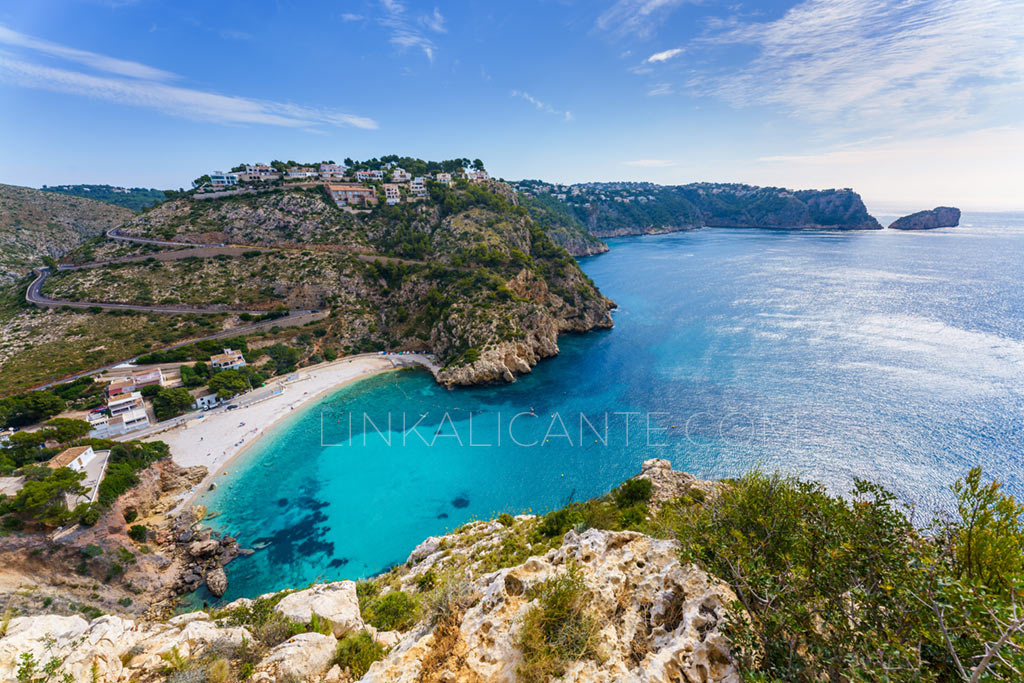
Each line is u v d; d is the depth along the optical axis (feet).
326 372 314.35
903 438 202.80
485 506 183.21
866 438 205.57
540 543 97.91
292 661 43.14
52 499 139.74
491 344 313.12
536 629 31.04
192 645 44.88
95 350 277.03
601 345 366.22
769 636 26.07
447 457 216.54
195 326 310.65
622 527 92.99
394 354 349.41
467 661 31.55
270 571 148.77
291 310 352.90
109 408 224.33
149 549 150.82
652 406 252.83
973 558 30.12
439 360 331.57
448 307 344.69
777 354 311.68
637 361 321.93
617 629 33.86
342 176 591.37
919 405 228.63
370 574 148.05
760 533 35.14
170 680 38.88
